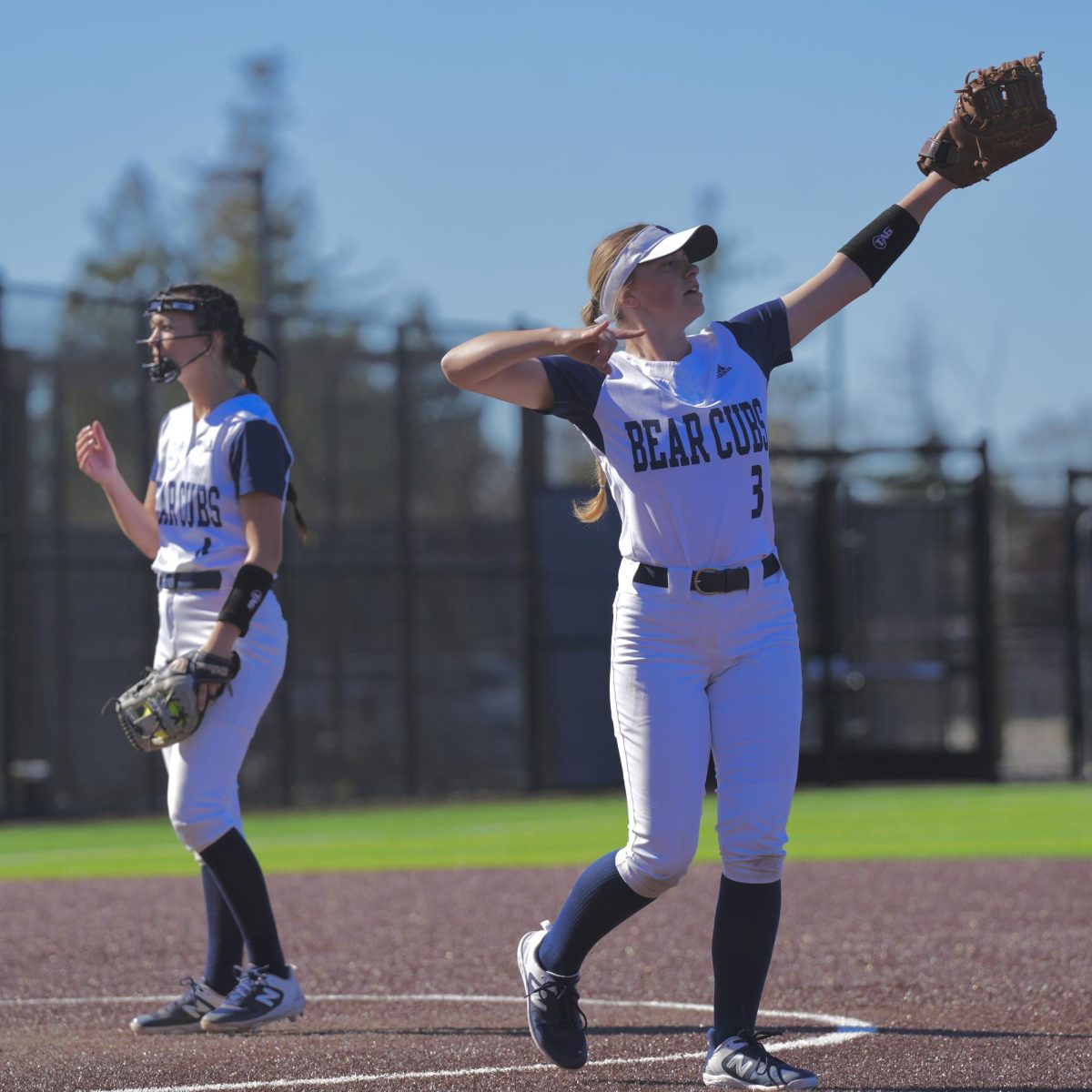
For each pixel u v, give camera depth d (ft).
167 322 59.47
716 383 47.62
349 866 120.47
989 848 129.80
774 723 46.85
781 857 47.29
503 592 199.52
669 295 47.62
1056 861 116.16
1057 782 216.54
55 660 173.88
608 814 170.09
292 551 188.65
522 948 49.42
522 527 200.54
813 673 206.39
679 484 46.42
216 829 56.49
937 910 90.53
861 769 206.80
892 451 207.00
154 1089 46.57
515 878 109.19
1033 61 51.11
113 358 179.42
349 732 190.70
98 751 176.14
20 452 172.55
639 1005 62.95
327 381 191.72
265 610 58.59
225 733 57.41
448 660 196.03
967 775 207.31
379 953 77.92
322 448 190.90
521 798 197.47
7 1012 63.00
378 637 192.75
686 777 46.62
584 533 202.28
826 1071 48.42
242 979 56.95
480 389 46.83
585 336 44.16
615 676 47.62
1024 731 239.50
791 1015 59.67
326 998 65.87
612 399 47.03
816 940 79.82
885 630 208.13
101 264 558.97
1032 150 51.06
